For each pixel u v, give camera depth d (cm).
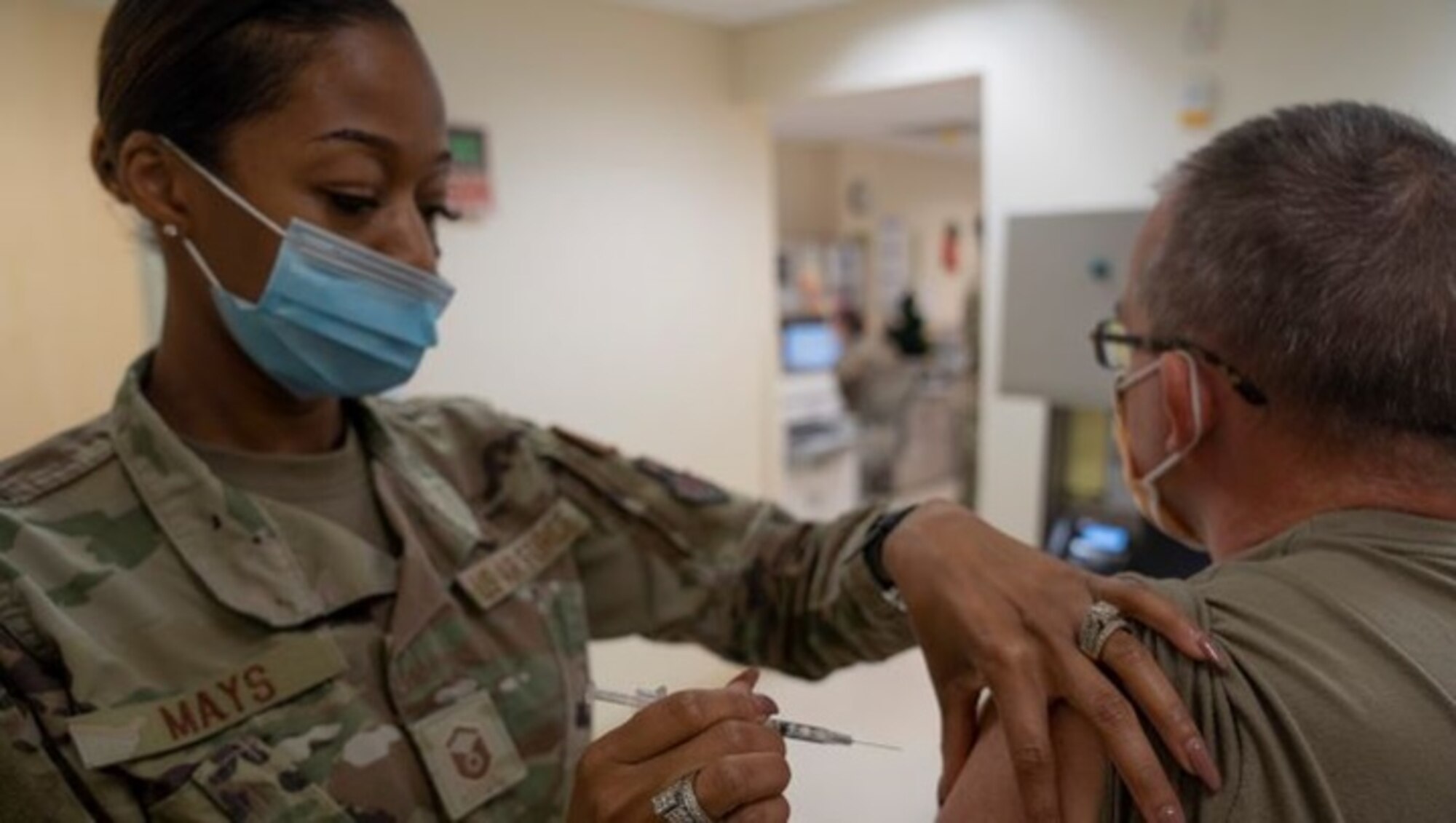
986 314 285
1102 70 259
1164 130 251
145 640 73
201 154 78
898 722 86
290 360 84
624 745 58
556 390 293
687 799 53
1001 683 62
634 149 309
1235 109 241
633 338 315
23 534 72
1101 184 262
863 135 575
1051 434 256
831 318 638
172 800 71
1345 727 53
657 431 326
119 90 79
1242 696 55
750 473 367
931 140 613
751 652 107
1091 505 239
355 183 80
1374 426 61
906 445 615
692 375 338
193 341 84
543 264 286
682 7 310
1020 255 263
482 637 90
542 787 87
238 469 84
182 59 76
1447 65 213
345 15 78
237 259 80
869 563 90
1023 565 70
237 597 77
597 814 56
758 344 364
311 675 78
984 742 65
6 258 194
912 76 296
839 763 70
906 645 94
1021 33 272
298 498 87
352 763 77
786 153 616
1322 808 52
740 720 58
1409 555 59
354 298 83
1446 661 55
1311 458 64
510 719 87
